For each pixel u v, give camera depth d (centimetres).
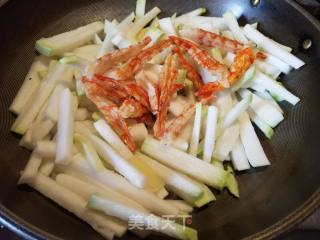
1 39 25
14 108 23
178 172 22
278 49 27
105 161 22
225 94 25
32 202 20
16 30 26
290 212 20
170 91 23
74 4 29
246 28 28
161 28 29
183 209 21
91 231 20
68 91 23
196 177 22
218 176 22
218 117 24
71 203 20
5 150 22
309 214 19
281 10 27
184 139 23
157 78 24
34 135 22
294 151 24
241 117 25
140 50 25
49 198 20
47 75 25
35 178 20
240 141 24
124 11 31
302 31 27
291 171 23
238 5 30
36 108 23
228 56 27
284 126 25
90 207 19
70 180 21
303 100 26
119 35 27
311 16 26
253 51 26
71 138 22
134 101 22
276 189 22
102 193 20
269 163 24
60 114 22
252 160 24
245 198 23
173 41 25
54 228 18
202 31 27
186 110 23
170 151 22
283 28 28
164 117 23
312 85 26
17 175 21
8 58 25
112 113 22
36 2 26
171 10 31
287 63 27
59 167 22
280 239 19
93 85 22
